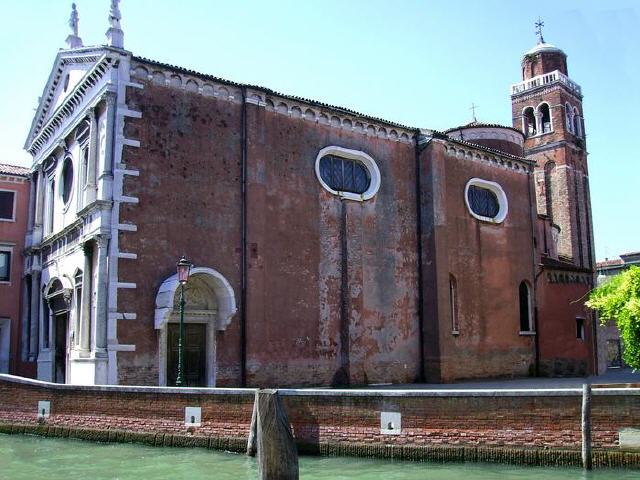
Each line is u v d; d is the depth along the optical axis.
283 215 26.75
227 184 25.47
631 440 15.55
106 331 22.11
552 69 58.34
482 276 33.94
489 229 34.88
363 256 29.19
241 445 17.69
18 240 34.38
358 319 28.52
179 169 24.39
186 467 16.09
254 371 24.75
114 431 19.28
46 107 32.06
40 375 29.45
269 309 25.69
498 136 40.47
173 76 24.78
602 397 15.88
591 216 57.62
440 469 15.96
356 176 30.14
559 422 16.14
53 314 28.67
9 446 18.81
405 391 17.19
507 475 15.26
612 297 19.52
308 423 17.77
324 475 15.39
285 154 27.23
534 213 37.94
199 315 24.30
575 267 38.38
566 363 36.53
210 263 24.53
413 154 32.25
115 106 23.52
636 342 18.59
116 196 22.94
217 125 25.59
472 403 16.72
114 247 22.64
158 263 23.41
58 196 29.58
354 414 17.48
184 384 23.59
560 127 55.88
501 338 34.16
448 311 31.16
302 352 26.47
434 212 31.34
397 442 17.06
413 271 31.19
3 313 33.53
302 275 26.95
